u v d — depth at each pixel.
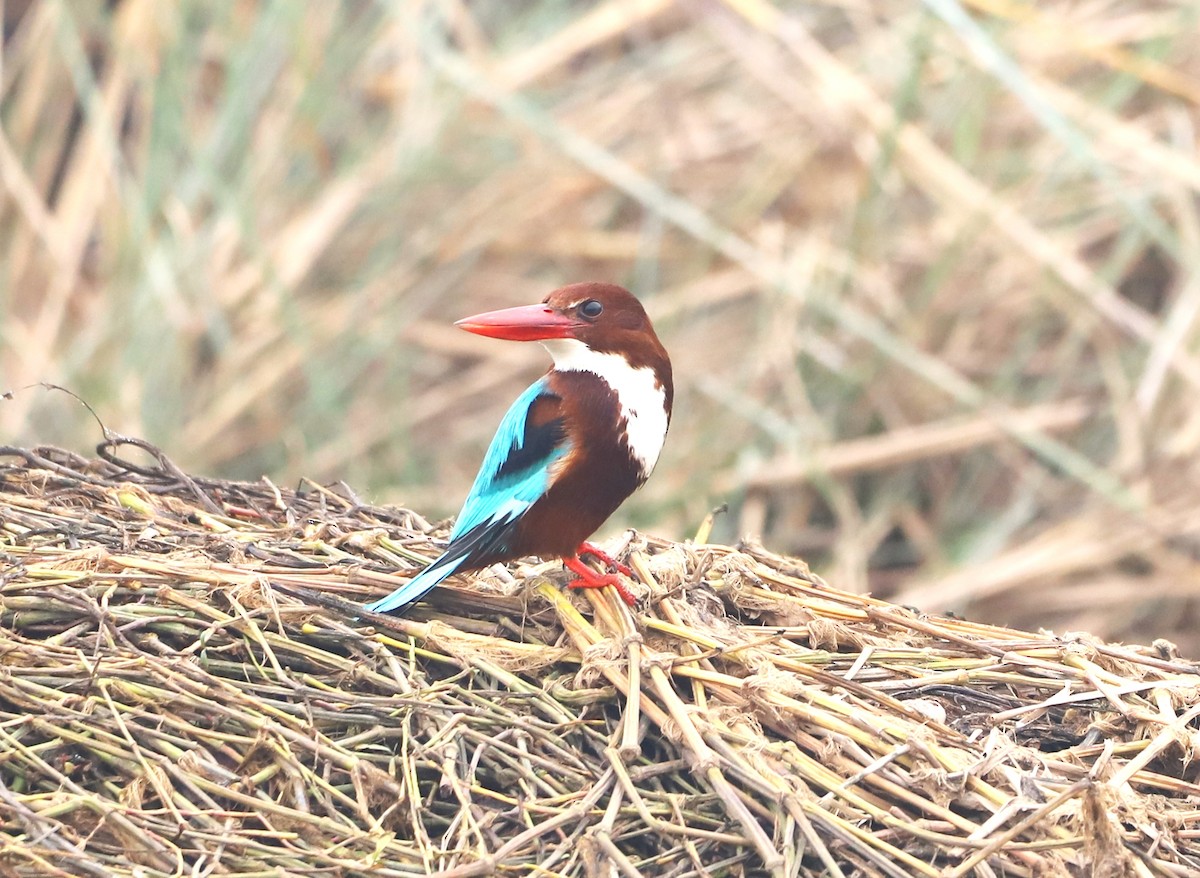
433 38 14.83
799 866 5.61
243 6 15.86
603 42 16.27
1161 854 5.79
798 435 12.80
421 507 13.16
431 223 14.81
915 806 5.93
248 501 8.18
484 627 6.84
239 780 5.79
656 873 5.68
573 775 5.94
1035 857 5.67
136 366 13.67
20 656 6.10
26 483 7.78
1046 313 13.73
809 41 14.72
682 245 14.67
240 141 14.74
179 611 6.45
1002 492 13.22
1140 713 6.39
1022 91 12.67
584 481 7.02
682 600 6.93
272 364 13.75
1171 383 12.85
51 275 14.81
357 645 6.49
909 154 13.89
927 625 6.97
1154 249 14.07
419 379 14.34
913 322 13.46
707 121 15.12
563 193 14.88
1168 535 12.30
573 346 7.23
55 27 15.40
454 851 5.54
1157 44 14.27
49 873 5.26
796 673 6.55
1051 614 12.63
